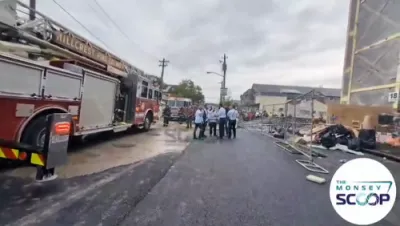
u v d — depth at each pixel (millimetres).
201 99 76062
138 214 3857
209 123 15156
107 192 4715
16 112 5672
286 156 9477
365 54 16531
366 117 12461
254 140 13961
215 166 7219
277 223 3814
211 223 3699
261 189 5375
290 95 76750
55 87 6715
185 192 4926
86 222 3520
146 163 7133
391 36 14320
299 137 13047
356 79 17406
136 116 12656
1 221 3414
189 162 7543
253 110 43406
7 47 6570
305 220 3967
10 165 5980
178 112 25453
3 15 6688
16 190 4551
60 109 6910
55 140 5055
